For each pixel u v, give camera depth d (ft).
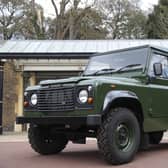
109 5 157.17
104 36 153.58
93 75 31.91
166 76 31.27
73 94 26.37
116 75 30.73
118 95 26.48
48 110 27.66
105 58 32.58
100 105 25.73
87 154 32.07
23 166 26.84
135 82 28.81
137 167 25.81
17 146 38.52
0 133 58.49
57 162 28.17
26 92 29.43
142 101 28.63
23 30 144.77
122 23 159.43
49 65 66.80
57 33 138.82
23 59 63.21
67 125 27.43
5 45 67.15
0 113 60.44
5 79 67.51
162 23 150.20
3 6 145.89
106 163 27.02
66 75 67.05
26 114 29.22
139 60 30.40
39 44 68.13
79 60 65.62
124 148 26.94
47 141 31.32
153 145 36.68
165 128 30.71
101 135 25.93
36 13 143.02
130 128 27.22
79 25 140.97
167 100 30.83
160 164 26.89
